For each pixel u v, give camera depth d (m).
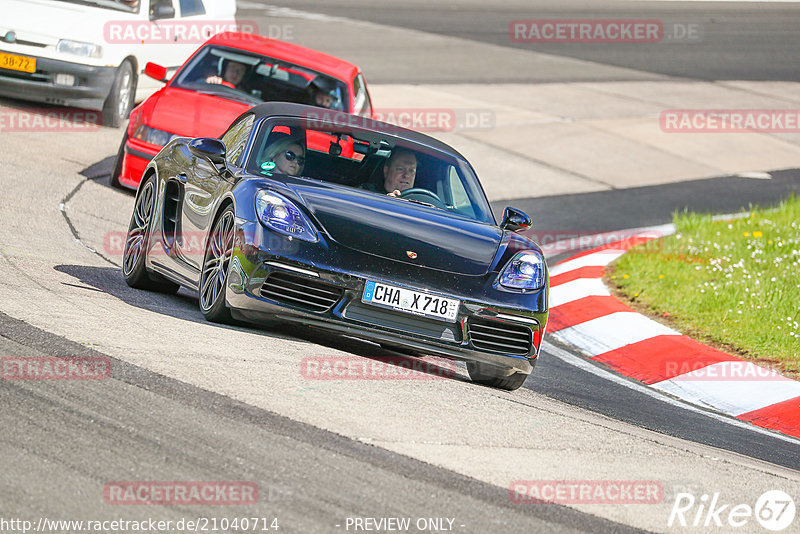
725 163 68.50
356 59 83.88
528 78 86.06
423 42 96.31
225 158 24.97
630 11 128.62
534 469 17.31
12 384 17.12
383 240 22.55
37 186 38.03
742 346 31.83
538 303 23.17
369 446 16.88
